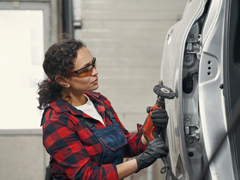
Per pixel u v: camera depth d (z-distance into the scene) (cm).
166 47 246
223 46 191
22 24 468
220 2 193
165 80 235
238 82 189
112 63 540
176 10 536
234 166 185
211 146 188
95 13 533
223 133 190
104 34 537
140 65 542
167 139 229
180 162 205
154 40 540
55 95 182
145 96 544
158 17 536
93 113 185
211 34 193
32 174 476
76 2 529
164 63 245
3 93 471
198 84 195
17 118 474
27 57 472
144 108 545
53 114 175
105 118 189
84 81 173
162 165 329
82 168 168
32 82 471
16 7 464
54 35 471
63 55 170
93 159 176
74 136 173
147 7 534
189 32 197
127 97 544
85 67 171
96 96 200
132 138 199
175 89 199
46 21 470
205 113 192
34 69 472
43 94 182
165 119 181
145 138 189
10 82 471
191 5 224
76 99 184
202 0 198
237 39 191
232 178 185
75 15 531
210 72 194
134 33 538
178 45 205
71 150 170
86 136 174
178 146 202
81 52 172
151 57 542
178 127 199
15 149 473
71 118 174
